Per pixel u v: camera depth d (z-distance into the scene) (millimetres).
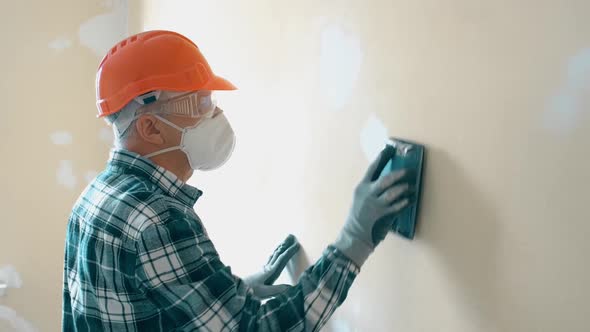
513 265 730
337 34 1092
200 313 898
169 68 1033
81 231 1050
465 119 795
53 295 2518
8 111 2293
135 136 1072
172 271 909
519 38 702
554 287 673
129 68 1028
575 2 630
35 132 2355
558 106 656
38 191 2406
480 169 773
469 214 801
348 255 905
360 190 920
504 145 732
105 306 971
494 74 741
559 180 659
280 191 1360
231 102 1626
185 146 1083
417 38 881
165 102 1043
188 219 972
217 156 1134
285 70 1300
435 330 886
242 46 1517
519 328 726
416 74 888
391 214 896
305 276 937
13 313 2457
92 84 2426
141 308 957
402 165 917
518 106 708
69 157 2438
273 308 918
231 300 920
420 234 911
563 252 659
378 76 978
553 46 658
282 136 1331
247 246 1568
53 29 2316
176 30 2025
